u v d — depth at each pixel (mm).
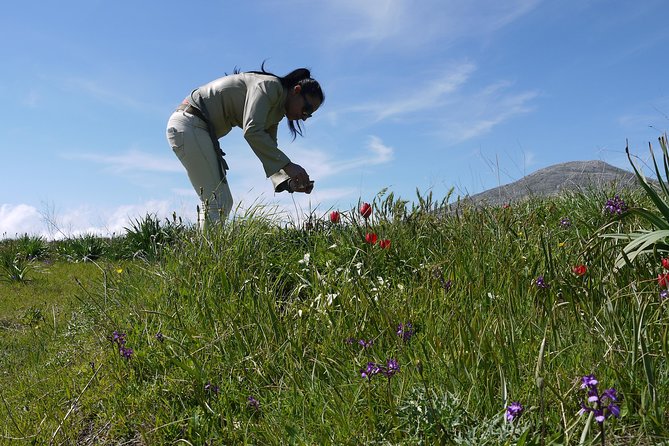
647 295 1662
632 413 1279
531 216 2863
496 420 1224
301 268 2574
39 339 2793
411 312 1932
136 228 5367
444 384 1418
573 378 1373
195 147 3195
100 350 2252
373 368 1366
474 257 2311
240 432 1549
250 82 3211
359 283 2139
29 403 2014
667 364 1348
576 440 1200
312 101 3279
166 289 2557
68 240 5969
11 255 4945
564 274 1890
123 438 1687
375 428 1354
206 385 1750
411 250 2566
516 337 1618
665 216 1979
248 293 2277
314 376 1673
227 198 3283
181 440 1543
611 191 3469
